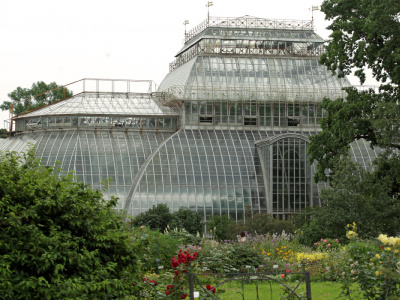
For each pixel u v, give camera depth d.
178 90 83.44
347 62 52.06
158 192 73.75
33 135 82.00
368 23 47.28
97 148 78.38
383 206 45.59
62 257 18.05
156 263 33.56
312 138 53.38
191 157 77.44
